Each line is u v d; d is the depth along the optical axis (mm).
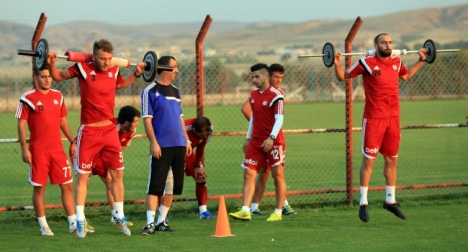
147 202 26234
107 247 23312
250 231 26453
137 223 29219
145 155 60281
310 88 131875
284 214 30828
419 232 25781
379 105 28516
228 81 123500
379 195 36906
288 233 25844
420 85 123875
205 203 30266
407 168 48469
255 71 28953
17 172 49062
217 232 25516
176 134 26391
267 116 28750
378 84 28406
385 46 28344
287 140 73062
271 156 28953
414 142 68250
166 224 26922
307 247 22938
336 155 58000
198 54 31484
